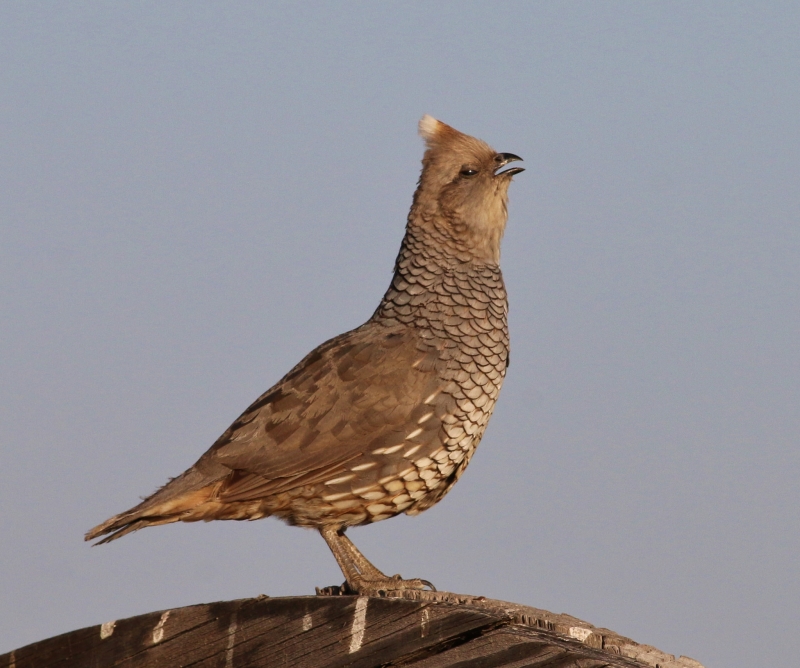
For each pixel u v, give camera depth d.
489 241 12.25
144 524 11.09
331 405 11.27
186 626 8.00
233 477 11.20
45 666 8.24
